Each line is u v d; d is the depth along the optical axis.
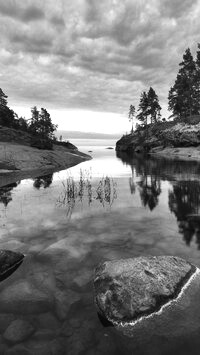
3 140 38.88
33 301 4.34
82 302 4.34
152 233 7.59
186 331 3.62
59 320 3.93
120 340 3.52
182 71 58.75
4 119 52.44
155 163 32.50
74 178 19.55
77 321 3.90
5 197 12.80
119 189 15.07
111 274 4.61
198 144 46.28
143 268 4.64
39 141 38.03
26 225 8.34
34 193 13.85
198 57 57.12
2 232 7.65
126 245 6.69
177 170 24.44
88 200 12.21
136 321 3.82
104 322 3.89
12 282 4.93
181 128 51.50
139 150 64.25
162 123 68.69
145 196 13.03
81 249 6.41
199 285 4.59
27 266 5.56
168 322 3.78
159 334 3.60
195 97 58.03
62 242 6.77
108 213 9.88
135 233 7.60
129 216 9.44
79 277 5.10
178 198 12.46
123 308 3.98
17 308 4.19
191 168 25.92
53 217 9.30
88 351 3.34
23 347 3.40
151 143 59.88
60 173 22.42
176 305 4.08
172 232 7.67
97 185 16.55
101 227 8.16
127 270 4.61
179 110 61.50
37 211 10.13
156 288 4.26
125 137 82.38
